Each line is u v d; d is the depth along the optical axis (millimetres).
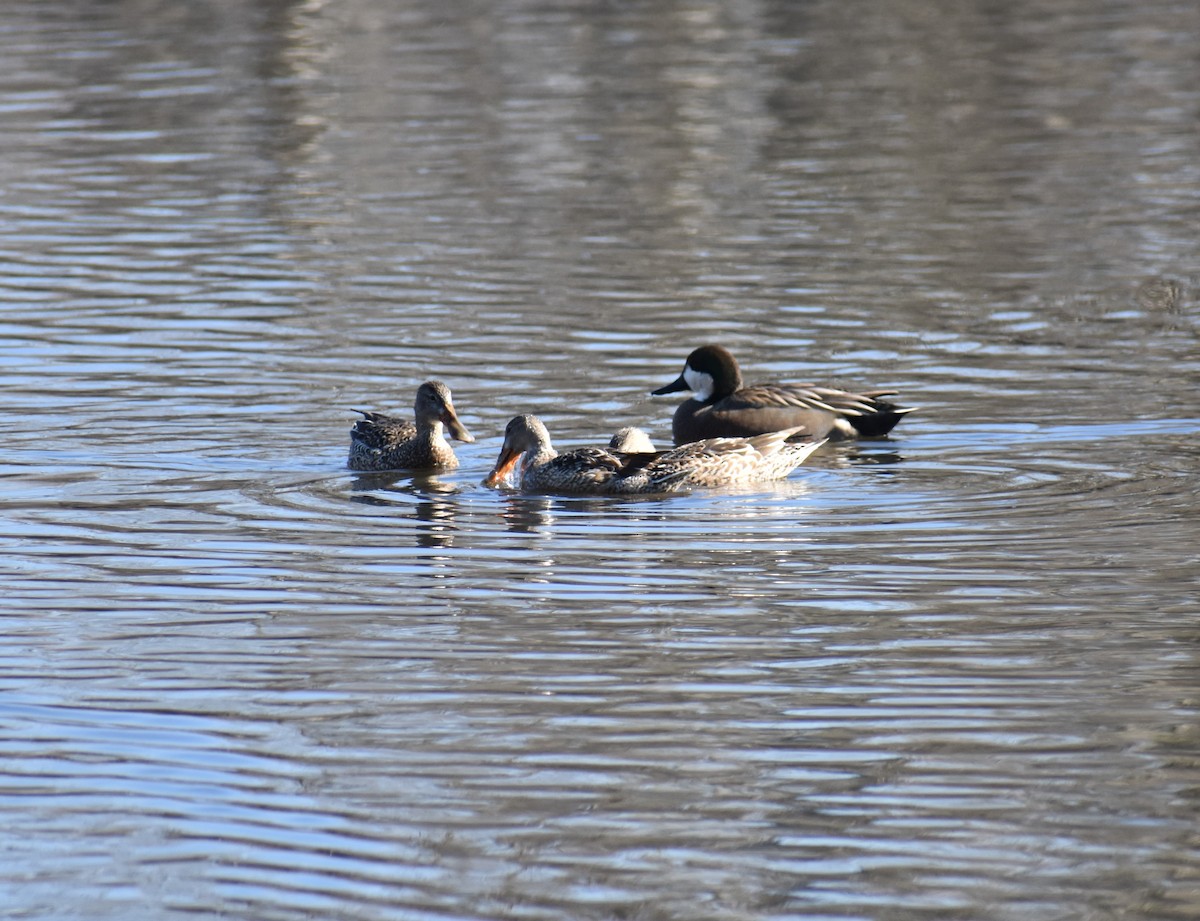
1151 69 40969
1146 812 10031
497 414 19562
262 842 9836
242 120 35750
